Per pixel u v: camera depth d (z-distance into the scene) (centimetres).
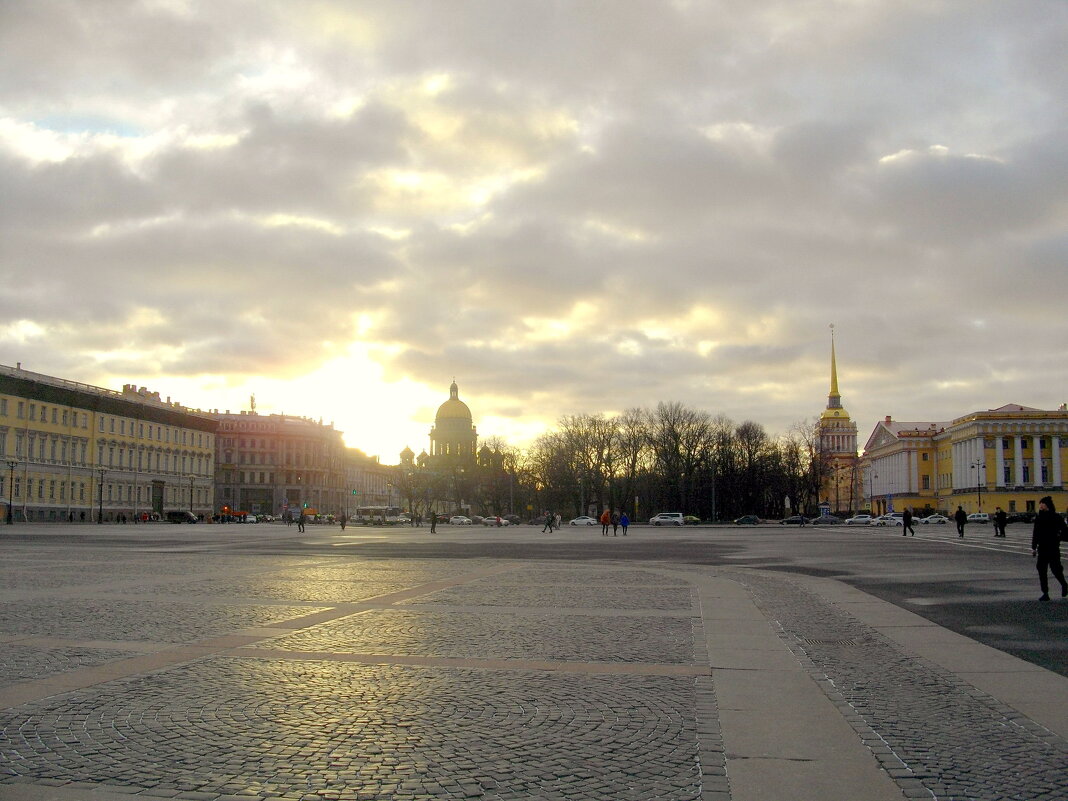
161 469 14838
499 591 2442
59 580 2723
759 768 853
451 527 12719
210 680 1221
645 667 1331
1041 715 1047
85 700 1104
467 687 1188
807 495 14975
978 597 2306
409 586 2583
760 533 8825
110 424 13475
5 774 831
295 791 790
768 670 1312
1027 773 838
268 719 1017
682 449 14900
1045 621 1831
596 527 12412
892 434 19200
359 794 783
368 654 1426
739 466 14850
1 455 11156
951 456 17500
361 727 986
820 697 1141
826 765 861
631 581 2786
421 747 913
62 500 12350
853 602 2192
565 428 15750
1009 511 15662
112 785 803
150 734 956
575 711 1063
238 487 19288
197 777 824
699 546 5562
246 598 2227
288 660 1370
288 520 12694
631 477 15038
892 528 11194
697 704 1102
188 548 4912
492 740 941
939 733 972
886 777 827
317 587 2533
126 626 1716
